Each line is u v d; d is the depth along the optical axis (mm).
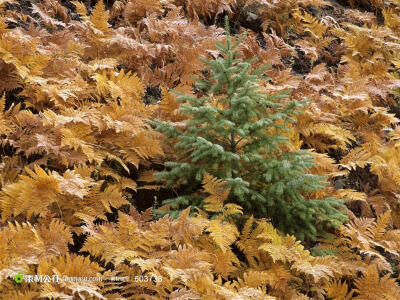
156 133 4910
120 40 5535
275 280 4199
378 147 6258
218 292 3629
